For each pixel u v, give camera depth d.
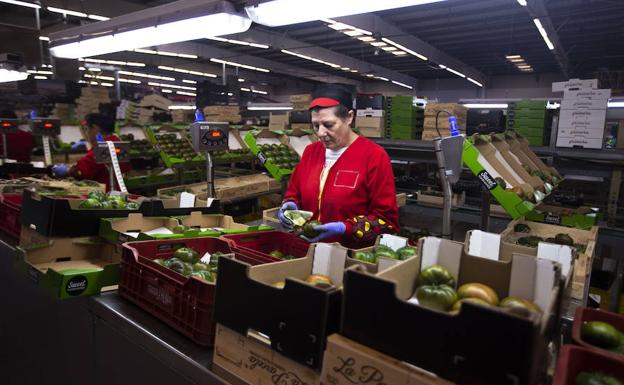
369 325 0.83
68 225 1.86
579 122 3.21
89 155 3.84
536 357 0.69
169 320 1.32
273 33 10.65
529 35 10.12
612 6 7.78
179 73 16.34
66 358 1.76
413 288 1.04
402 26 9.51
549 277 0.92
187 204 2.31
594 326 0.90
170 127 4.79
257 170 5.75
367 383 0.81
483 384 0.70
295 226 1.87
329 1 1.97
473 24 9.26
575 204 3.47
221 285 1.06
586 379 0.76
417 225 3.64
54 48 3.38
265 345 0.98
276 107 9.56
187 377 1.15
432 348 0.75
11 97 15.63
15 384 2.24
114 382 1.47
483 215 2.62
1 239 2.33
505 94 16.31
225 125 2.61
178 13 2.43
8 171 4.23
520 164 2.83
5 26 5.22
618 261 2.76
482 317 0.70
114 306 1.47
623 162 3.05
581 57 12.60
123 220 1.89
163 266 1.35
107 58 12.59
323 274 1.15
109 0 7.11
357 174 2.01
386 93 18.92
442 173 1.70
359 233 1.81
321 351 0.87
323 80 18.55
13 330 2.21
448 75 17.25
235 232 1.79
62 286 1.50
